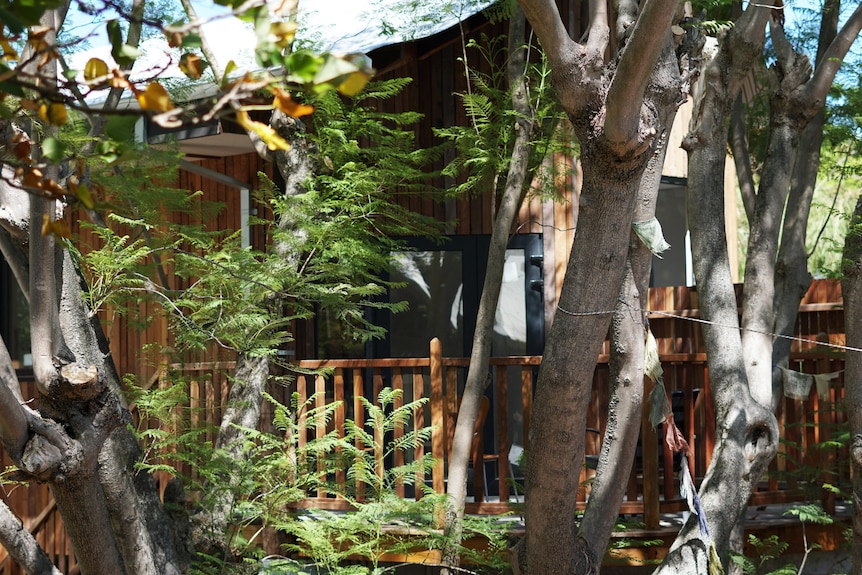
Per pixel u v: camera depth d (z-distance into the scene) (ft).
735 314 19.92
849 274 18.97
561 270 27.94
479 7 23.89
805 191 22.97
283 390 24.72
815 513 19.72
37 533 23.56
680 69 13.42
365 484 22.25
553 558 15.10
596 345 13.61
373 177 22.59
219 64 19.53
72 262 15.38
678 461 23.89
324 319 27.37
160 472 23.99
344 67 3.80
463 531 20.24
